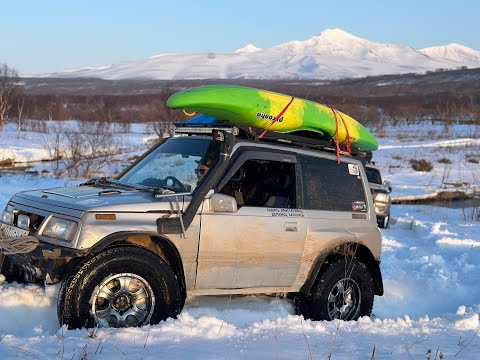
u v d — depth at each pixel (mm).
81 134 34156
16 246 5227
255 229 5883
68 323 5027
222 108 5781
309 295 6379
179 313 5590
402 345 5348
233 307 6445
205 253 5668
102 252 5191
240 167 5992
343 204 6617
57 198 5629
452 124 58281
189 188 5789
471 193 24125
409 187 24531
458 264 10680
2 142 32312
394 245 12453
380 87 176000
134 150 31969
